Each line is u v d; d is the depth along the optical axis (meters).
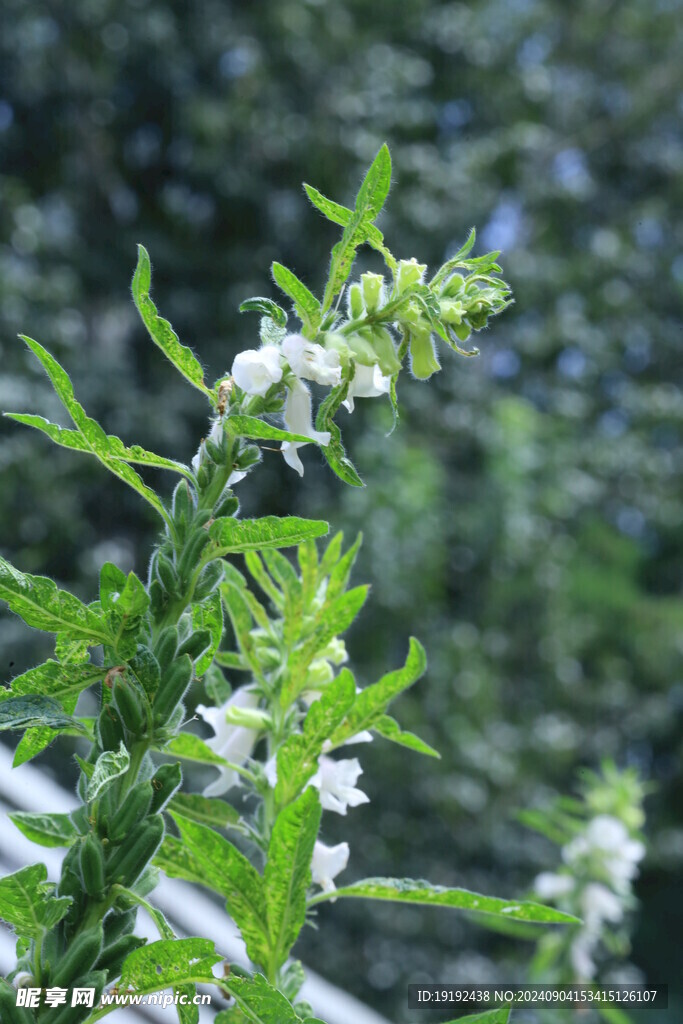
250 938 0.92
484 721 7.58
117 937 0.79
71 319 7.14
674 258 11.97
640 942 10.85
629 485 11.32
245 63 7.62
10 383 6.32
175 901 2.27
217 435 0.85
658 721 10.51
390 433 0.90
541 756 8.27
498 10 10.36
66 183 7.70
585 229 11.76
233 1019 0.83
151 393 7.30
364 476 7.25
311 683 1.22
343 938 6.88
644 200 12.05
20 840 2.22
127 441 6.86
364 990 6.80
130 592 0.77
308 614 1.22
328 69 8.02
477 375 9.17
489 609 8.34
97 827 0.77
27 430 6.41
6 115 7.56
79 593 6.36
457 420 8.44
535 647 8.75
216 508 0.84
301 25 7.86
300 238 7.81
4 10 7.16
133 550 6.94
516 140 9.34
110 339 7.93
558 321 10.19
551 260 10.30
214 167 7.52
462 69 9.27
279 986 0.98
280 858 0.91
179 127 7.54
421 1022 3.61
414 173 8.01
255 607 1.24
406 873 6.93
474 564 8.34
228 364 7.45
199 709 1.23
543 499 9.12
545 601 8.76
